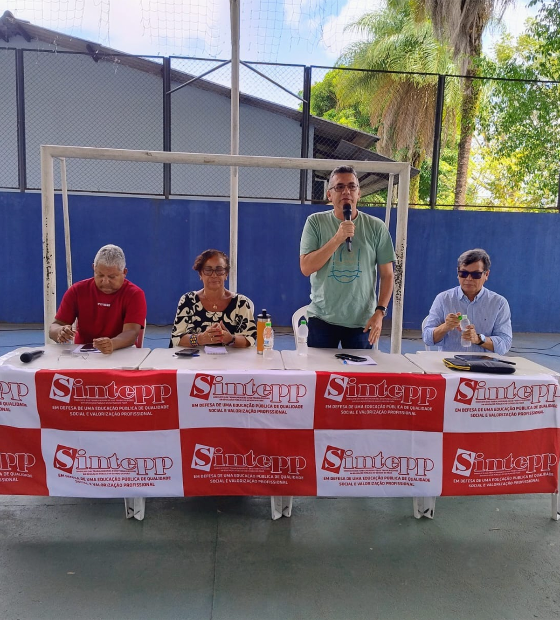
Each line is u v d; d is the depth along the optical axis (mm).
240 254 7836
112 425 2209
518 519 2506
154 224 7652
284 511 2480
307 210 7809
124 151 2895
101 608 1804
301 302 8008
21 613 1769
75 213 7492
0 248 7441
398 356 2668
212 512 2500
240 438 2246
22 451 2219
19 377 2184
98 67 8992
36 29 8906
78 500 2598
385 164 3021
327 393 2240
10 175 9086
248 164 2986
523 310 8078
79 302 2844
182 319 2838
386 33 15391
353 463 2285
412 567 2092
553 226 7910
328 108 18281
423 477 2305
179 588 1921
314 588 1941
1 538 2229
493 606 1866
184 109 9203
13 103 8961
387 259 2959
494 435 2309
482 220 7871
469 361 2422
